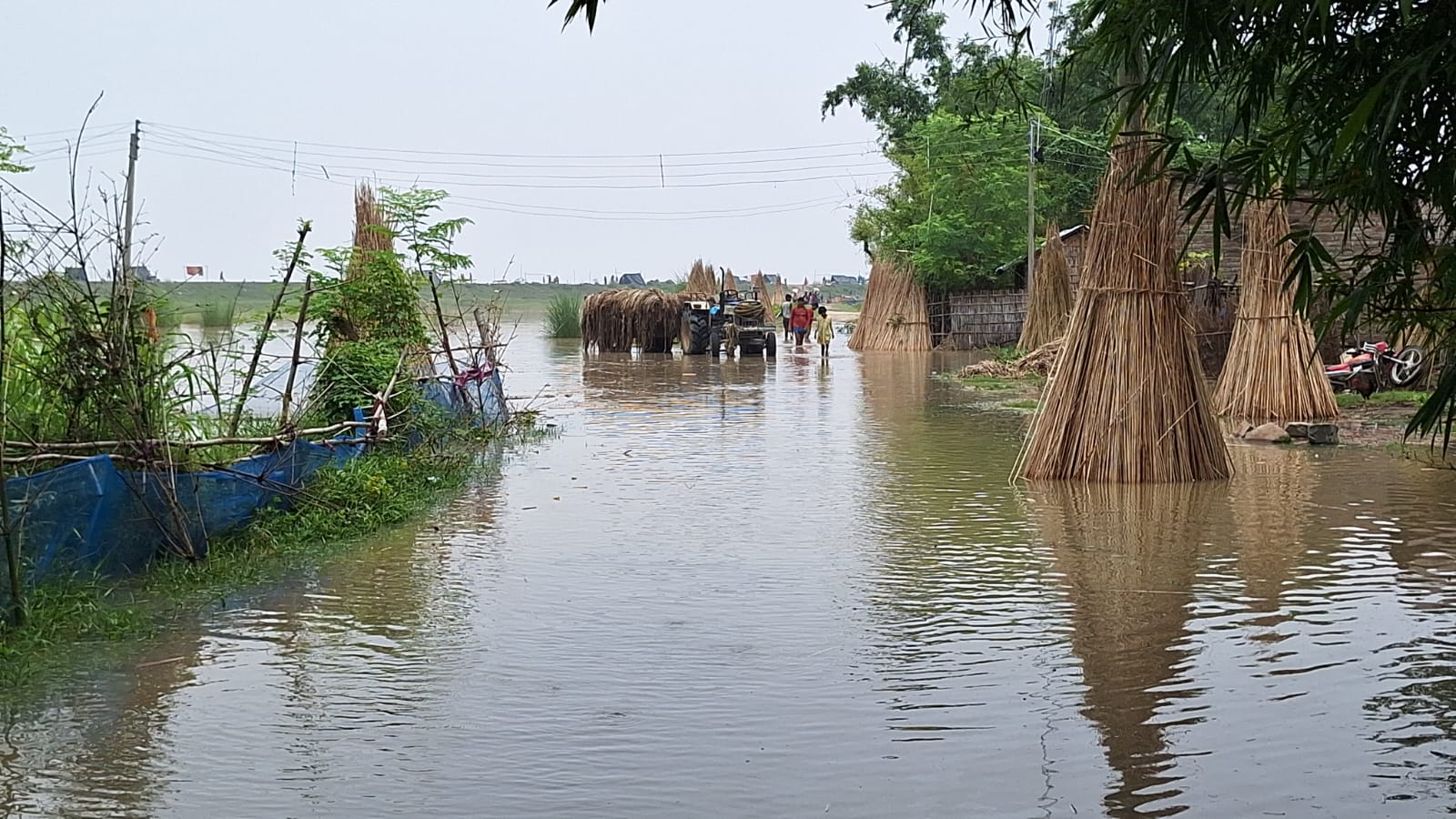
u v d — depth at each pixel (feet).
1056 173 129.80
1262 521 30.89
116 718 17.69
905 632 21.57
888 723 17.24
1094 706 17.83
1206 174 13.24
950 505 33.86
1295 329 52.54
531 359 115.65
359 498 31.96
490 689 18.79
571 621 22.49
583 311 131.03
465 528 31.22
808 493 36.22
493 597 24.25
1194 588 24.38
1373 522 30.45
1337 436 46.73
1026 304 117.70
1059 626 21.89
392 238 48.47
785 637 21.36
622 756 16.14
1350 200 12.77
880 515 32.50
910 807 14.57
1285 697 18.11
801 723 17.25
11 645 20.76
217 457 29.89
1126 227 36.76
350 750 16.42
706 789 15.12
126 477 25.29
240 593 24.57
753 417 59.06
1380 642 20.66
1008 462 42.14
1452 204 11.95
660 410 62.59
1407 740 16.46
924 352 122.21
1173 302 37.14
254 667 19.95
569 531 30.78
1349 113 11.74
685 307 124.26
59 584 23.38
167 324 30.58
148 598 24.11
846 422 56.29
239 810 14.62
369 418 37.52
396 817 14.40
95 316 25.86
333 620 22.67
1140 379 36.86
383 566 26.94
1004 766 15.71
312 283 37.99
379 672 19.62
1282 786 15.06
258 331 36.63
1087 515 31.96
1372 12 11.77
